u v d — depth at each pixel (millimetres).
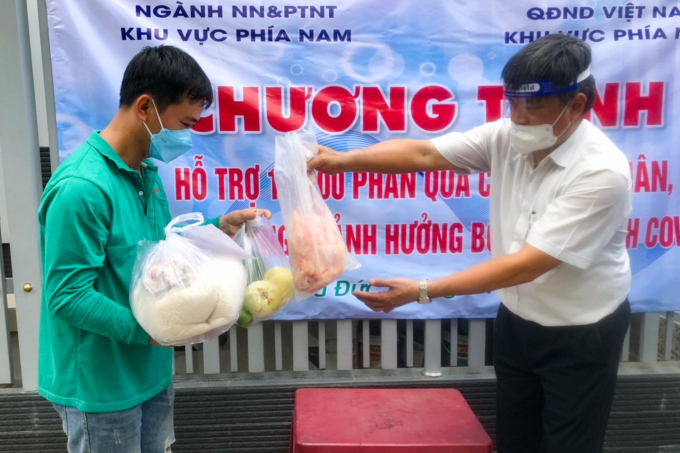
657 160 2533
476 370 2689
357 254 2553
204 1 2344
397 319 2633
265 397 2570
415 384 2605
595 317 1745
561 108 1579
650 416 2674
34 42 2586
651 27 2449
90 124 2381
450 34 2430
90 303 1371
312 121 2457
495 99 2480
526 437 2076
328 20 2393
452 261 2576
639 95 2486
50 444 2545
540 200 1733
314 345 2768
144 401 1631
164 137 1498
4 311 2484
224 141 2441
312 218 1769
